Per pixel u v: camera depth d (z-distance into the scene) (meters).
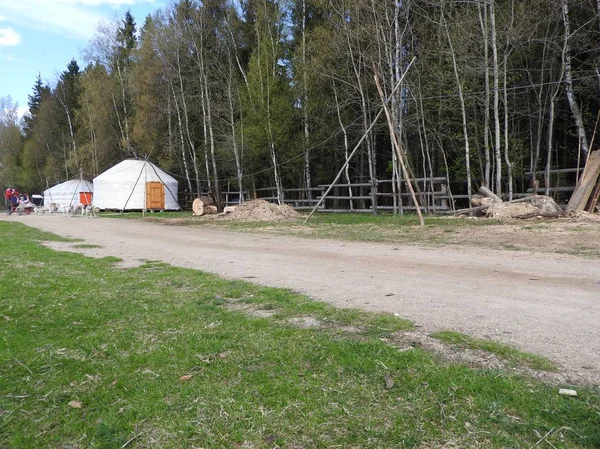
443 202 19.20
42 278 6.75
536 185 16.95
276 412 2.62
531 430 2.35
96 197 33.09
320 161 27.72
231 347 3.61
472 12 17.81
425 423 2.45
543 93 18.50
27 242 12.45
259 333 3.89
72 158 43.69
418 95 19.45
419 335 3.71
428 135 20.78
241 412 2.63
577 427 2.35
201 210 25.19
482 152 19.62
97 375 3.20
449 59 18.05
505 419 2.44
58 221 22.09
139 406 2.73
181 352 3.53
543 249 8.64
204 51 29.72
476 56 17.80
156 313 4.66
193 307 4.85
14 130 65.69
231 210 22.08
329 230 13.91
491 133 18.61
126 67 41.06
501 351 3.29
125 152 39.47
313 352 3.41
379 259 8.12
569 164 20.83
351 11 20.23
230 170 30.02
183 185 36.69
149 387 2.97
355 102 22.09
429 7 19.84
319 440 2.36
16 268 7.79
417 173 24.91
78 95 50.16
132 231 15.78
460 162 20.72
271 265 7.69
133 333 4.04
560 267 6.82
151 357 3.46
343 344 3.49
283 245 10.70
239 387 2.93
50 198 42.06
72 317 4.57
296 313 4.50
